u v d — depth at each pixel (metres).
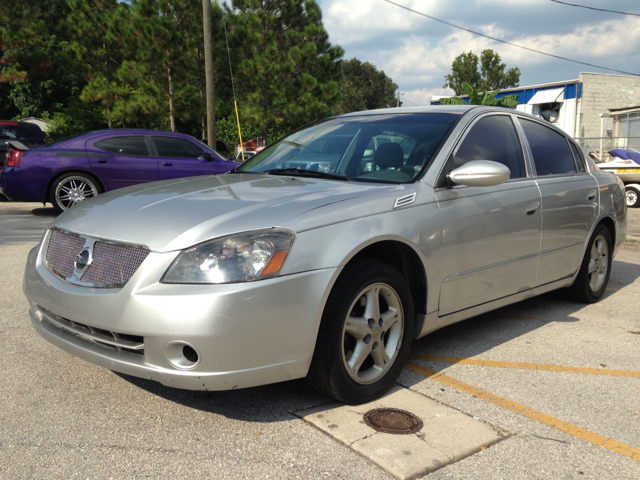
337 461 2.24
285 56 23.81
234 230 2.41
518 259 3.61
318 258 2.49
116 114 21.22
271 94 23.33
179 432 2.45
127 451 2.29
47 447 2.31
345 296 2.57
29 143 12.58
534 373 3.22
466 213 3.19
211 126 16.34
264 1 24.20
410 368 3.26
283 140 4.14
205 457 2.25
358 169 3.35
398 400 2.81
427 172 3.14
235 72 22.88
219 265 2.32
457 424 2.56
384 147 3.41
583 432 2.54
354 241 2.60
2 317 3.96
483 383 3.06
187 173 9.56
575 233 4.21
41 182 8.71
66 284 2.60
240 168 3.93
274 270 2.37
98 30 22.62
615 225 4.79
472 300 3.34
